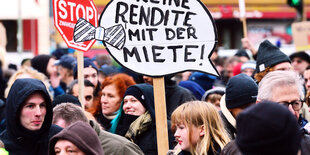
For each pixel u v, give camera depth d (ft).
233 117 17.95
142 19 17.90
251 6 99.60
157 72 17.78
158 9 17.90
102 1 87.76
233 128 18.02
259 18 100.42
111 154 17.33
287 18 101.24
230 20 98.63
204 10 17.78
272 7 100.32
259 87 14.64
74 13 19.01
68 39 18.71
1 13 54.54
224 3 93.66
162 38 17.85
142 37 17.88
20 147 16.90
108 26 17.97
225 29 99.55
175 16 17.87
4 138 17.12
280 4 100.83
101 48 53.31
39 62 31.48
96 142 14.66
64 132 14.34
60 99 21.07
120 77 23.12
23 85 16.63
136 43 17.88
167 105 24.25
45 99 16.97
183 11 17.87
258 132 9.20
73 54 45.78
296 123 9.32
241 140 9.43
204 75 30.14
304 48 37.88
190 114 15.70
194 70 17.75
